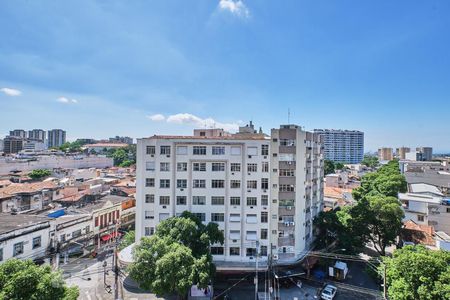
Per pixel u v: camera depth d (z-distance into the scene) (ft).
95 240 192.65
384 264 104.32
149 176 155.22
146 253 110.22
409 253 92.07
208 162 154.92
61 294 69.97
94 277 149.18
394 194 236.22
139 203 155.02
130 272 111.86
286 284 146.10
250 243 152.76
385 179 255.09
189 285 104.12
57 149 650.43
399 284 87.71
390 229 159.63
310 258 155.84
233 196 154.40
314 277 154.10
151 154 155.33
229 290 139.03
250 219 153.38
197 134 189.57
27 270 67.56
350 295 138.21
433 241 163.53
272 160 154.92
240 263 148.77
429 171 279.69
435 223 179.63
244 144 154.30
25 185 235.20
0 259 125.39
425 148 602.85
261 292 138.00
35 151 533.96
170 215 153.48
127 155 599.98
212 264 123.75
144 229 154.51
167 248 112.57
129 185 277.85
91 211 194.18
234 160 154.61
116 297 122.52
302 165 159.02
